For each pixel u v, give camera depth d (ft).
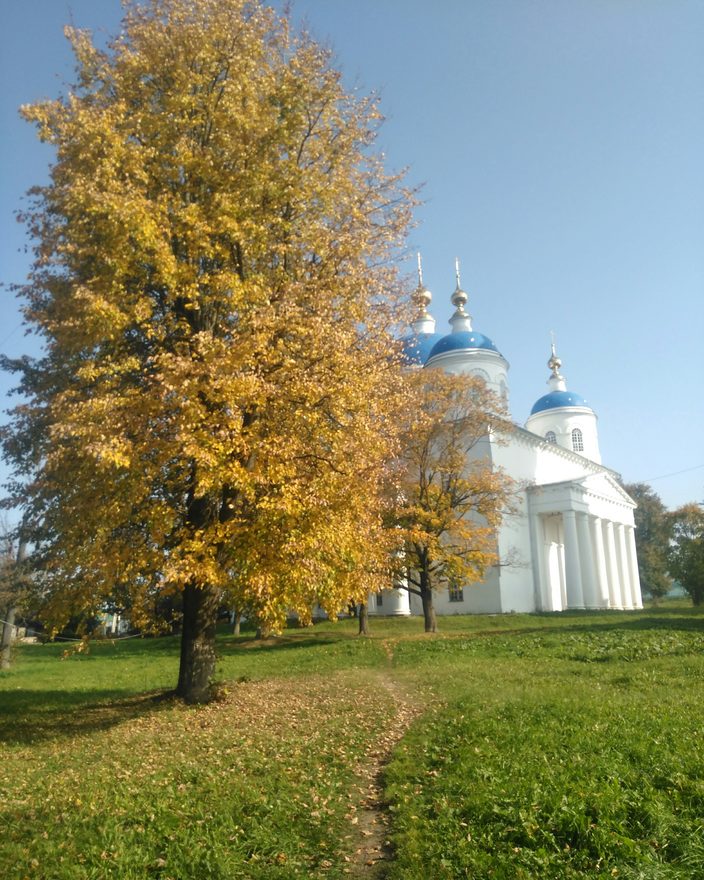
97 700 57.77
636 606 190.80
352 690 53.62
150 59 45.98
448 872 18.13
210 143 46.39
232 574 40.11
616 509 186.80
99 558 37.14
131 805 24.26
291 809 23.97
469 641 87.92
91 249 40.27
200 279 42.16
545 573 163.63
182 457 38.29
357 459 41.60
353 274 46.26
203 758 31.24
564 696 40.42
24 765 32.89
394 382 48.85
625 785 21.88
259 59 47.75
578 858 17.76
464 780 24.45
